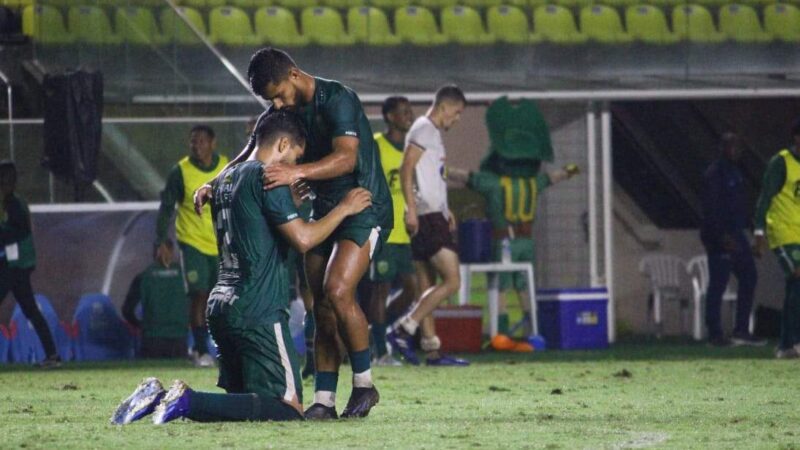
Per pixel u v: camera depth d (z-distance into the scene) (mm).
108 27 44281
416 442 16688
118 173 42969
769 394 25094
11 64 46406
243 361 18828
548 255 50281
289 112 19422
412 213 34062
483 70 52781
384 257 36531
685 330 54719
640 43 53375
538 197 50250
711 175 44969
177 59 43781
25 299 37812
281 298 18875
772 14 54125
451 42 52656
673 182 56438
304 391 26906
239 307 18594
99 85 40344
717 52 53656
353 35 52812
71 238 44938
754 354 39875
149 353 42438
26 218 37719
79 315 42625
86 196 42688
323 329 20000
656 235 55656
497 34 52969
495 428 18453
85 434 17547
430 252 34906
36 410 22281
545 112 50562
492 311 46000
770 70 53875
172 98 43781
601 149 50312
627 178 56438
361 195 19312
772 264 54344
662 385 27594
